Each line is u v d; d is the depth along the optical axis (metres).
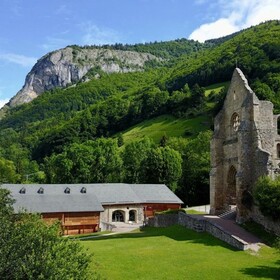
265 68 128.50
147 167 95.31
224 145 50.91
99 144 109.44
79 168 103.44
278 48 140.12
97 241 41.56
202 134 98.75
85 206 65.00
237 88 48.69
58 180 104.12
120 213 74.25
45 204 63.09
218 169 50.91
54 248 19.09
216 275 27.88
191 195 91.56
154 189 80.38
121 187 77.75
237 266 30.00
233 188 50.16
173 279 26.94
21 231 20.48
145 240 40.56
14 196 63.41
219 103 131.00
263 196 37.28
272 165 41.59
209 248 35.50
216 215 49.72
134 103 187.00
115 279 26.69
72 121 195.12
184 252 34.16
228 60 169.88
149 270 28.86
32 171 148.12
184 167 97.00
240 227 41.31
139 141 114.31
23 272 17.78
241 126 44.19
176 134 137.75
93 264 29.69
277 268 29.52
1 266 18.08
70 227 62.84
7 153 174.25
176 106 160.88
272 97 101.06
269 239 37.00
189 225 44.88
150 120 166.88
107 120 186.88
